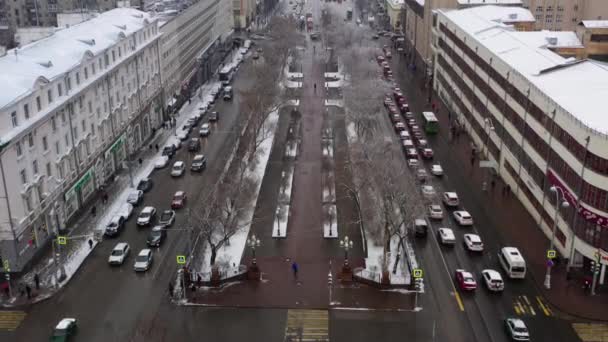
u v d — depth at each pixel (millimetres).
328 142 128250
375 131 128000
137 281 82500
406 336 70188
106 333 71188
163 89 153500
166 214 98562
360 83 156750
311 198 107625
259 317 73938
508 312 75062
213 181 115625
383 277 79562
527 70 106500
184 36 174000
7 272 79500
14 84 86000
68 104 98438
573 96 91000
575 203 81438
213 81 196750
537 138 96562
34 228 88250
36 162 88750
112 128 118312
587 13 197375
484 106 127125
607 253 76562
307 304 76500
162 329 71750
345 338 69812
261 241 92375
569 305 76188
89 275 84125
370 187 91875
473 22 151750
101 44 115125
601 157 75625
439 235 92562
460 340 69562
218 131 147375
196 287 80250
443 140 138500
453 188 111812
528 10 186375
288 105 162750
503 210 102938
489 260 87125
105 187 113312
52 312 75562
